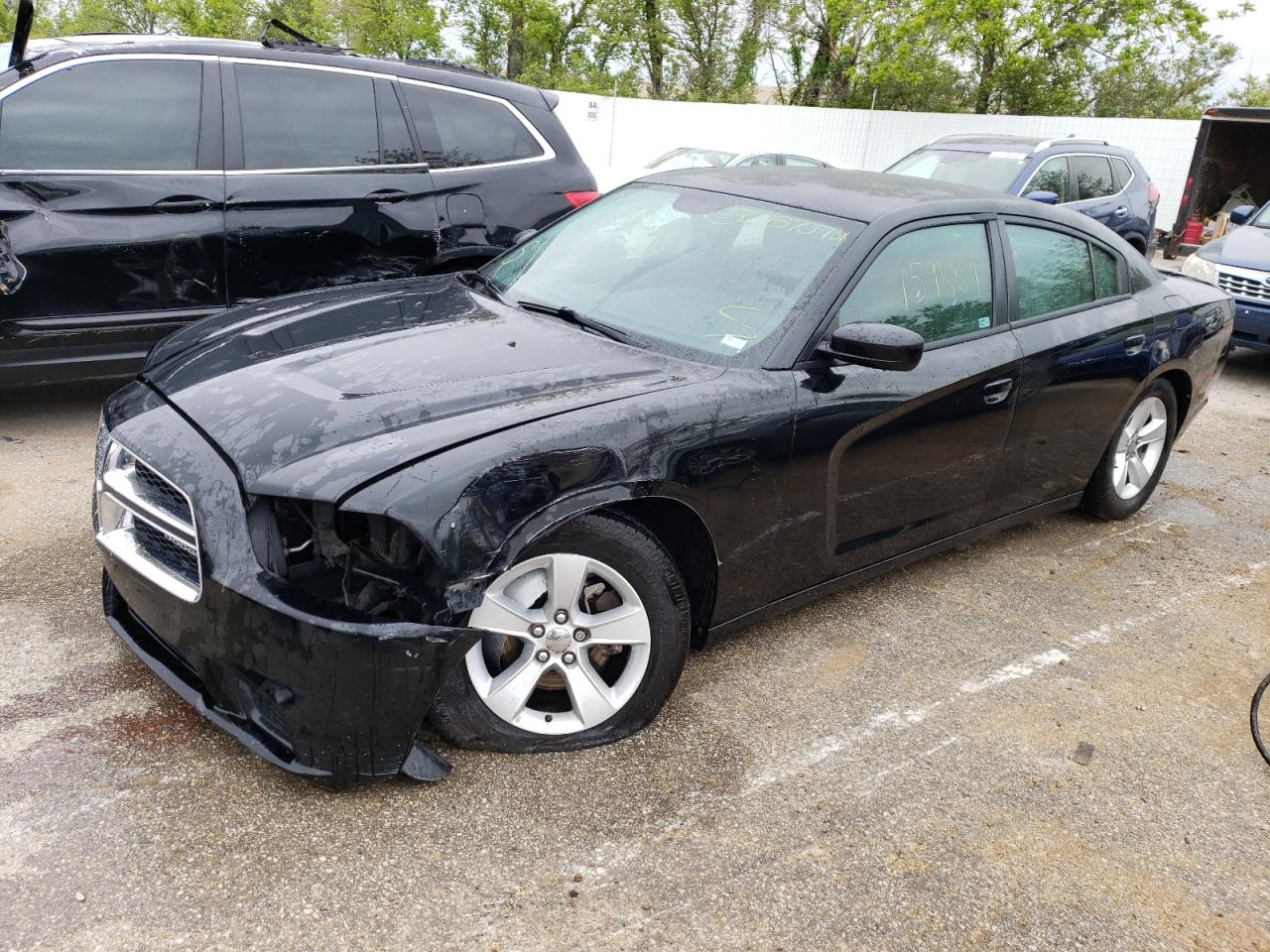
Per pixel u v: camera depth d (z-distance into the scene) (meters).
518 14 34.00
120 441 2.68
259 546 2.39
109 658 3.12
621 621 2.81
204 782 2.60
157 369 3.05
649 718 2.96
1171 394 5.00
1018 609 4.12
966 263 3.80
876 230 3.47
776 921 2.34
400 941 2.17
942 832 2.71
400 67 5.67
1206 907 2.55
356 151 5.46
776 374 3.12
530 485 2.50
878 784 2.89
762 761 2.94
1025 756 3.11
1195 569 4.68
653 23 33.69
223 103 5.10
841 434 3.25
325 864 2.37
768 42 32.88
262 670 2.37
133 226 4.86
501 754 2.81
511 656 2.79
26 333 4.70
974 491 3.98
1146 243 11.35
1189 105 30.55
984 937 2.37
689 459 2.83
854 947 2.30
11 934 2.09
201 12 31.02
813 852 2.58
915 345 3.00
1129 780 3.04
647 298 3.45
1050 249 4.24
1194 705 3.51
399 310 3.44
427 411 2.61
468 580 2.39
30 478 4.52
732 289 3.39
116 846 2.36
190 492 2.43
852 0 25.59
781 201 3.72
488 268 4.07
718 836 2.60
